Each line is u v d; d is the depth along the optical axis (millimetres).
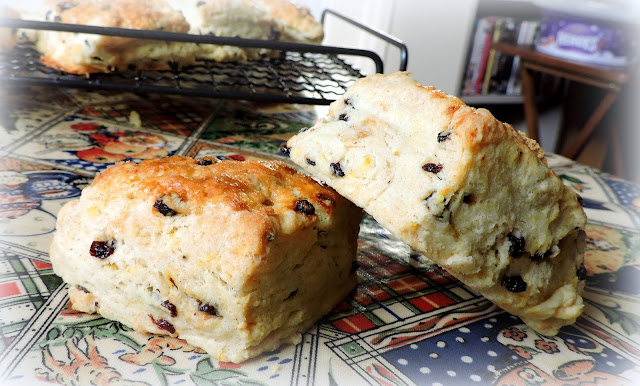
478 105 983
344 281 314
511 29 917
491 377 276
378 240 368
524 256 298
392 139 292
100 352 268
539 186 292
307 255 285
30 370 255
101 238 281
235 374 265
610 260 373
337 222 298
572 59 833
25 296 293
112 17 463
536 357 291
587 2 865
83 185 387
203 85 545
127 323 283
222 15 535
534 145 312
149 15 476
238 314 264
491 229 286
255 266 259
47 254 321
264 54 589
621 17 805
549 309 299
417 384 268
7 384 248
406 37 894
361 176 290
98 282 282
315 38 602
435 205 274
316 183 308
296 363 274
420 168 281
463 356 286
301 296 287
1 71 472
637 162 926
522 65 881
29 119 474
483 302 325
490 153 277
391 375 271
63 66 474
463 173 273
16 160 409
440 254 284
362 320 303
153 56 490
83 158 422
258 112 550
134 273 275
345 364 275
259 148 467
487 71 937
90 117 491
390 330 298
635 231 408
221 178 288
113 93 555
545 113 1028
